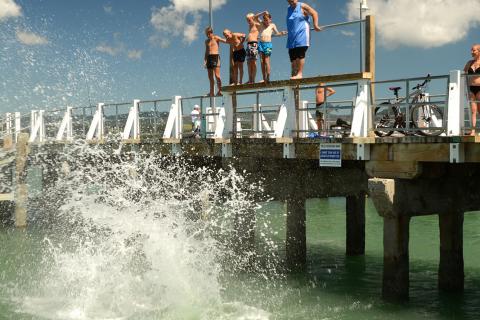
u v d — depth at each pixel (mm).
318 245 18672
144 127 17219
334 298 12039
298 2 12297
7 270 14508
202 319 10672
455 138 9320
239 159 13305
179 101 15938
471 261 16125
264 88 12734
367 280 13727
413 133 11352
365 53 11484
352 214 16875
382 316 10656
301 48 12219
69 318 10906
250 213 13422
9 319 10852
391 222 10391
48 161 23281
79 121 20953
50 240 18297
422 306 11281
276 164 13352
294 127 12133
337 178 13898
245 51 14789
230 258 13602
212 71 15586
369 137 10555
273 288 12812
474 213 26266
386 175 10375
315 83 11547
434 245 18625
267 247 17516
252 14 14094
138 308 11312
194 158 15289
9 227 21312
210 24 15625
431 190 10789
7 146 22375
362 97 10742
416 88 11812
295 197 13484
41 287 12859
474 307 11211
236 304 11539
